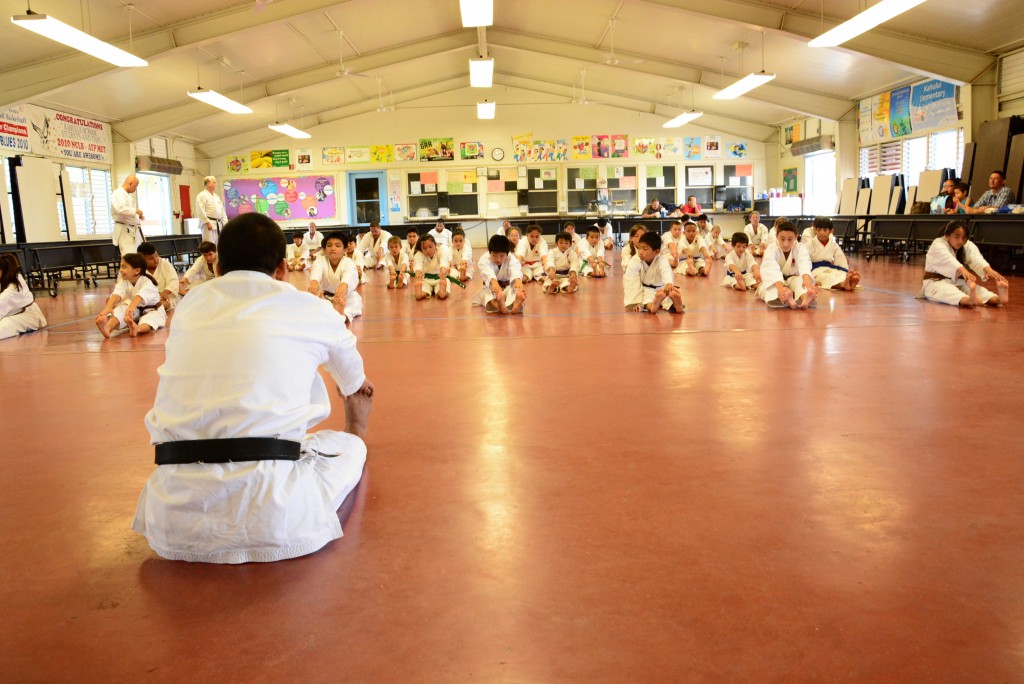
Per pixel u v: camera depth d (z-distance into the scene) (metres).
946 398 3.36
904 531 2.01
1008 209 9.98
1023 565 1.81
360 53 16.05
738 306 7.08
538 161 22.30
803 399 3.40
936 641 1.51
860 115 16.83
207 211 13.81
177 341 1.98
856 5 11.29
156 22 11.38
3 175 12.90
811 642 1.51
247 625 1.64
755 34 13.48
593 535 2.03
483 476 2.51
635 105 21.89
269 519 1.90
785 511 2.16
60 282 14.28
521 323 6.29
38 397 3.98
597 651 1.50
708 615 1.62
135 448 2.98
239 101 16.33
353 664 1.49
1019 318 5.74
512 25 15.65
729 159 22.39
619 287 9.44
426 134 22.23
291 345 2.00
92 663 1.52
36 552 2.04
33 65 11.60
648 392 3.62
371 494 2.37
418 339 5.53
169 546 1.92
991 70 12.41
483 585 1.78
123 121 16.55
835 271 8.09
